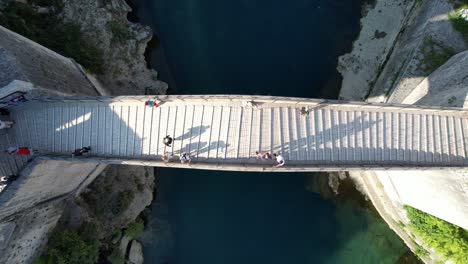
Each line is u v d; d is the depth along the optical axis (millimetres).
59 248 28719
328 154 25219
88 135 25906
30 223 26078
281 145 24875
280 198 34375
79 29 32500
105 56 33000
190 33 34312
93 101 25656
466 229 27312
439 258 30984
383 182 32500
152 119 25422
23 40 26141
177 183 35031
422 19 30938
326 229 34062
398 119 26062
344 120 25641
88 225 30484
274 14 34062
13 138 26062
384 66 33188
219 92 33000
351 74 33688
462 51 28719
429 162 25750
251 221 34125
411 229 31781
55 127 26094
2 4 29078
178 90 33938
